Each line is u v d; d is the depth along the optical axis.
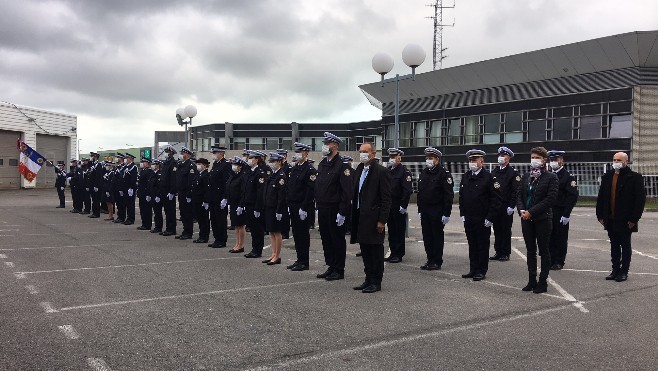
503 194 10.20
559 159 9.38
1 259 9.30
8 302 6.27
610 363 4.60
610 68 28.89
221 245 11.36
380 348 4.91
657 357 4.76
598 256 10.99
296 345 4.95
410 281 8.10
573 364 4.57
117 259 9.52
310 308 6.29
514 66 32.69
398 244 10.14
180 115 20.44
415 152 40.31
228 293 7.00
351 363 4.51
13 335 5.07
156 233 13.73
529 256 7.50
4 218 17.34
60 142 40.66
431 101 38.94
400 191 10.12
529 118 32.69
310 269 9.00
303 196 8.85
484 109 35.28
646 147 28.25
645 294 7.30
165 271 8.45
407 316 6.00
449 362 4.57
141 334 5.18
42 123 38.44
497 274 8.79
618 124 28.78
